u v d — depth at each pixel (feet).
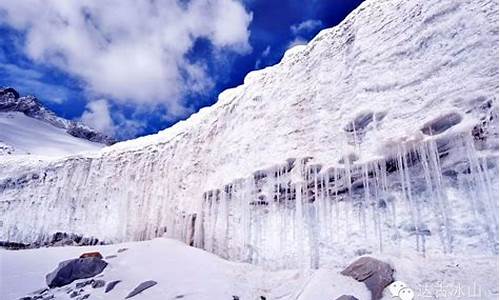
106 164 56.03
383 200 21.61
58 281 30.01
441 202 18.35
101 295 26.27
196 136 45.06
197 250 34.24
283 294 22.84
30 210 59.98
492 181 16.34
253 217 30.76
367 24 27.68
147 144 53.62
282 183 29.04
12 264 36.11
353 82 26.61
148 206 46.85
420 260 18.33
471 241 16.67
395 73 23.31
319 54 31.68
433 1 22.21
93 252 35.19
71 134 257.34
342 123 25.96
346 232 23.29
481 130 17.19
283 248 27.17
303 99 31.01
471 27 19.31
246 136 35.58
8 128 193.26
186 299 23.17
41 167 64.13
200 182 40.37
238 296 23.18
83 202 54.90
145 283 26.68
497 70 17.25
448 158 18.56
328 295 18.81
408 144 20.52
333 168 25.34
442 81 20.01
